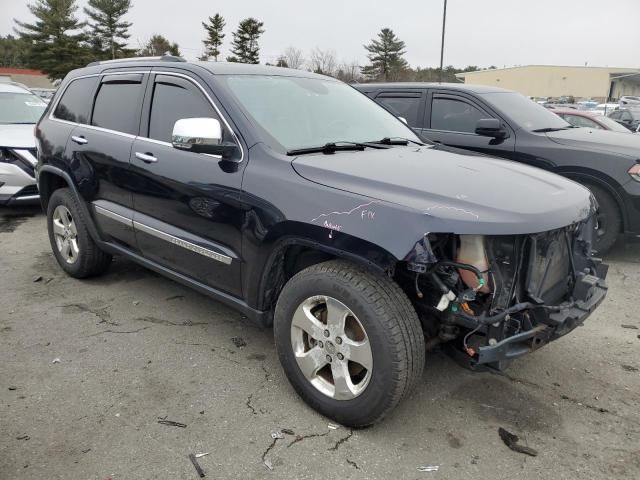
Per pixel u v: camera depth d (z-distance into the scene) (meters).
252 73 3.73
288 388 3.18
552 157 5.84
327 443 2.71
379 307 2.52
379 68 71.12
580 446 2.75
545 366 3.52
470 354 2.64
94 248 4.59
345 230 2.56
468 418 2.96
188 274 3.59
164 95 3.75
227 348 3.65
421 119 6.83
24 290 4.58
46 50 62.22
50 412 2.90
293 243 2.81
